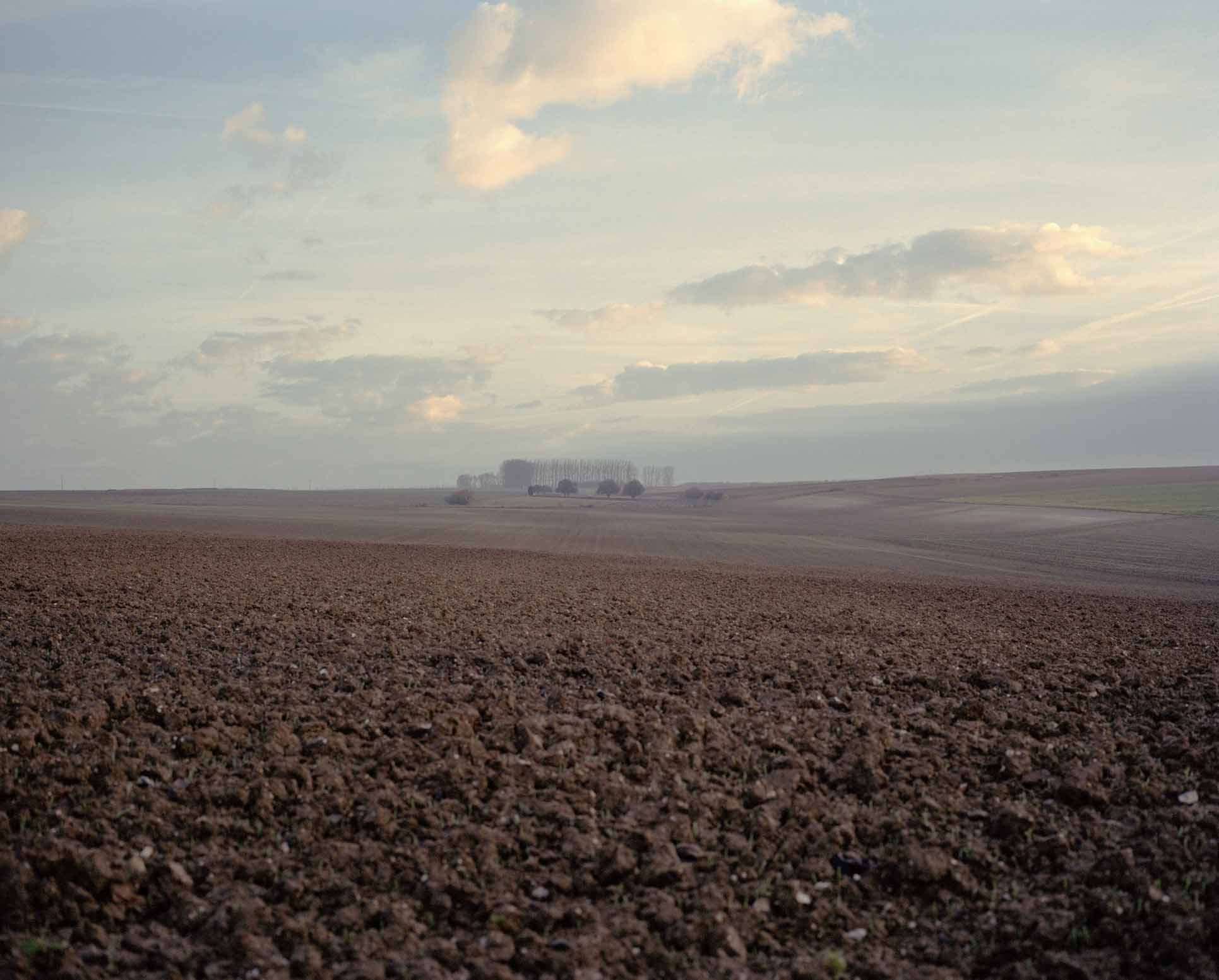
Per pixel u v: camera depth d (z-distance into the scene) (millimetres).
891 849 6629
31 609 15203
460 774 7633
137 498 147750
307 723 9047
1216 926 5422
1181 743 8875
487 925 5543
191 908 5555
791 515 104750
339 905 5711
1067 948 5457
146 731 8508
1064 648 14820
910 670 12477
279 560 30031
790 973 5172
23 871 5707
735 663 12633
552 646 13477
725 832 6910
